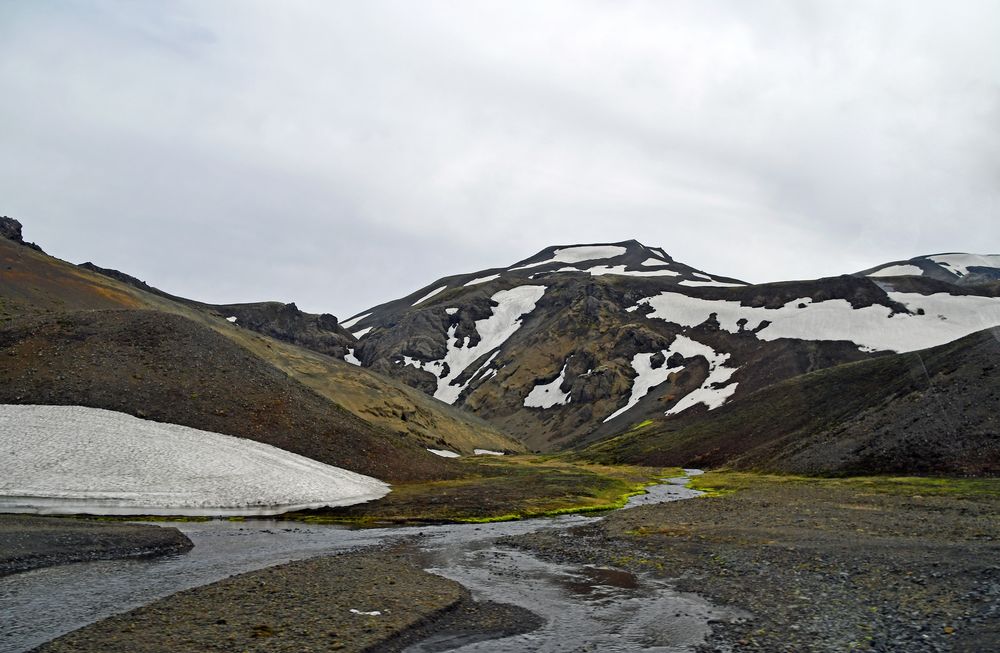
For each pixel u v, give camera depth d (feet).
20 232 499.10
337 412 293.23
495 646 67.26
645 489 274.16
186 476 185.78
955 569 87.61
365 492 210.59
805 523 140.97
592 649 65.67
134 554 114.21
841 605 76.43
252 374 278.46
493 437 638.53
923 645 60.18
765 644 64.54
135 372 248.11
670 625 73.56
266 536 143.64
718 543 122.72
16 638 65.31
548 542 138.00
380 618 74.38
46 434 191.93
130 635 65.77
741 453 386.93
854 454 282.77
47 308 333.21
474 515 187.83
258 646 63.31
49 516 147.84
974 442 246.47
